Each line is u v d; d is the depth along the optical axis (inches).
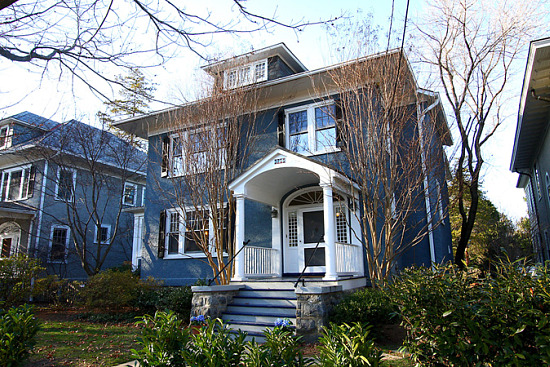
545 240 645.9
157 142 578.9
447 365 171.0
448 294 168.7
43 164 708.7
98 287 436.8
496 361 152.3
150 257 550.0
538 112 447.8
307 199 470.9
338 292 335.0
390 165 351.9
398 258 375.6
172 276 526.0
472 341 157.9
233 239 462.0
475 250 902.4
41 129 310.5
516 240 876.0
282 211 481.1
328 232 355.3
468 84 430.6
